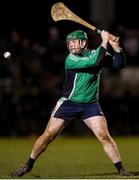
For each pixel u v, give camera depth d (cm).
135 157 2823
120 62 2052
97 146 3400
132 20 5162
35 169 2375
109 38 2033
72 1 5000
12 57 4181
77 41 2053
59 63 4216
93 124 2070
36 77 4125
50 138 2089
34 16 4941
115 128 4081
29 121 4069
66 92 2078
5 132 4075
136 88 4184
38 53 4256
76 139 3847
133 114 4084
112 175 2134
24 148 3325
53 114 2081
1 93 4078
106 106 4056
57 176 2131
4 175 2156
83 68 2044
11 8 4947
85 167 2445
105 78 4250
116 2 5144
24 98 4062
